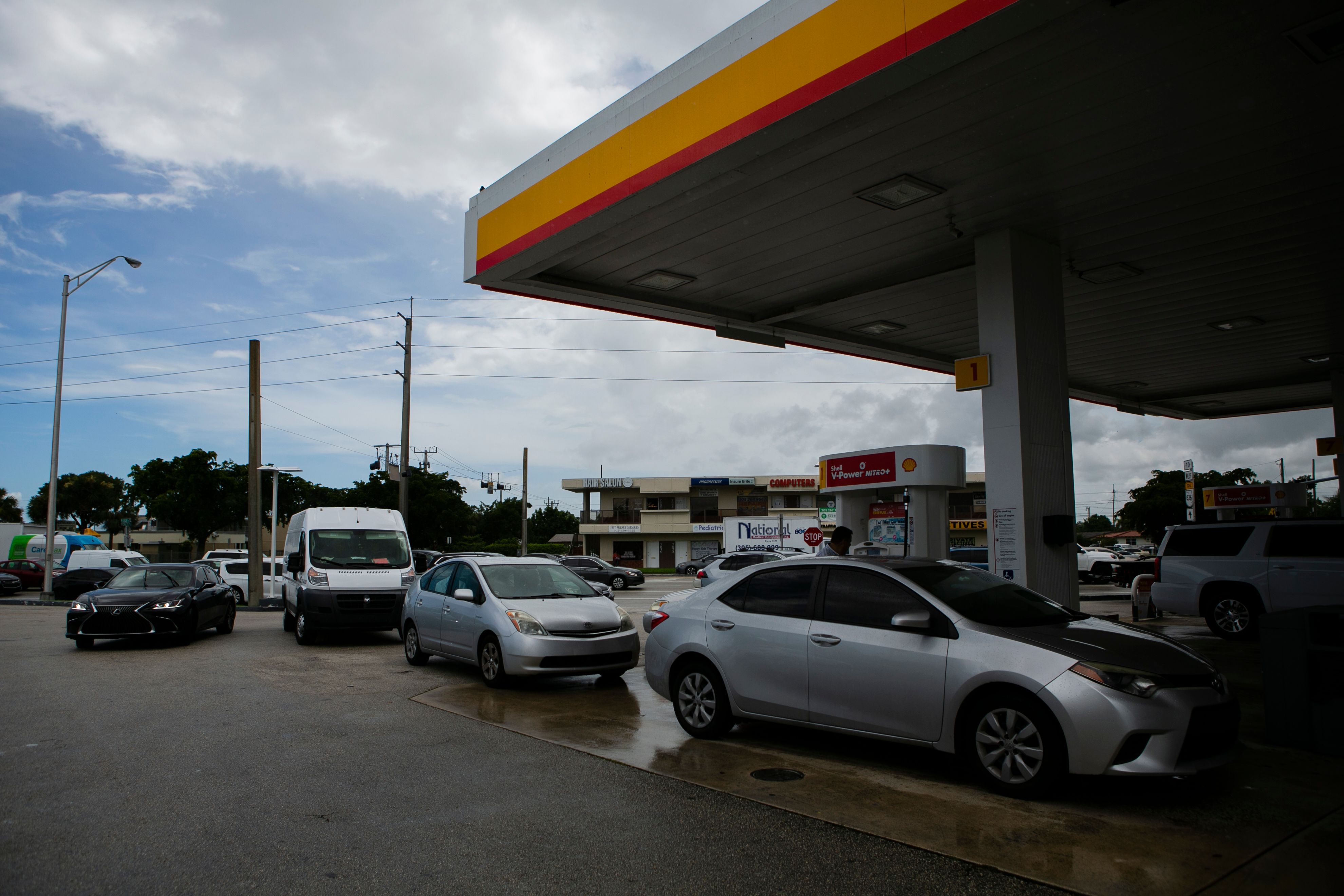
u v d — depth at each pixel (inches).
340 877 154.9
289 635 619.5
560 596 396.2
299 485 2283.5
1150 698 184.1
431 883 151.7
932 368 665.6
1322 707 232.7
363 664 450.0
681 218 366.6
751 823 181.8
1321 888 144.2
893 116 281.3
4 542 1758.1
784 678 239.6
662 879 152.4
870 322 548.1
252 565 965.2
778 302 509.7
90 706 321.7
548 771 226.2
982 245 396.8
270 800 201.5
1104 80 261.7
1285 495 817.5
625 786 210.8
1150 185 340.5
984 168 323.3
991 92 267.1
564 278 450.3
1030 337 388.5
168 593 538.3
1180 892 143.5
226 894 147.6
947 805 191.2
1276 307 510.3
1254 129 295.3
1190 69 255.9
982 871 153.4
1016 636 202.8
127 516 3026.6
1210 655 413.1
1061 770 187.2
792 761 233.1
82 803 200.1
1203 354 634.8
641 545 2282.2
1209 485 1964.8
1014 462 378.6
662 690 275.3
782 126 286.7
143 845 171.8
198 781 218.1
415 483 1957.4
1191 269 442.0
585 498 2356.1
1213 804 189.3
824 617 236.8
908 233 392.2
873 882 149.6
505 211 415.8
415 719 297.0
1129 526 2113.7
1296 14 228.8
